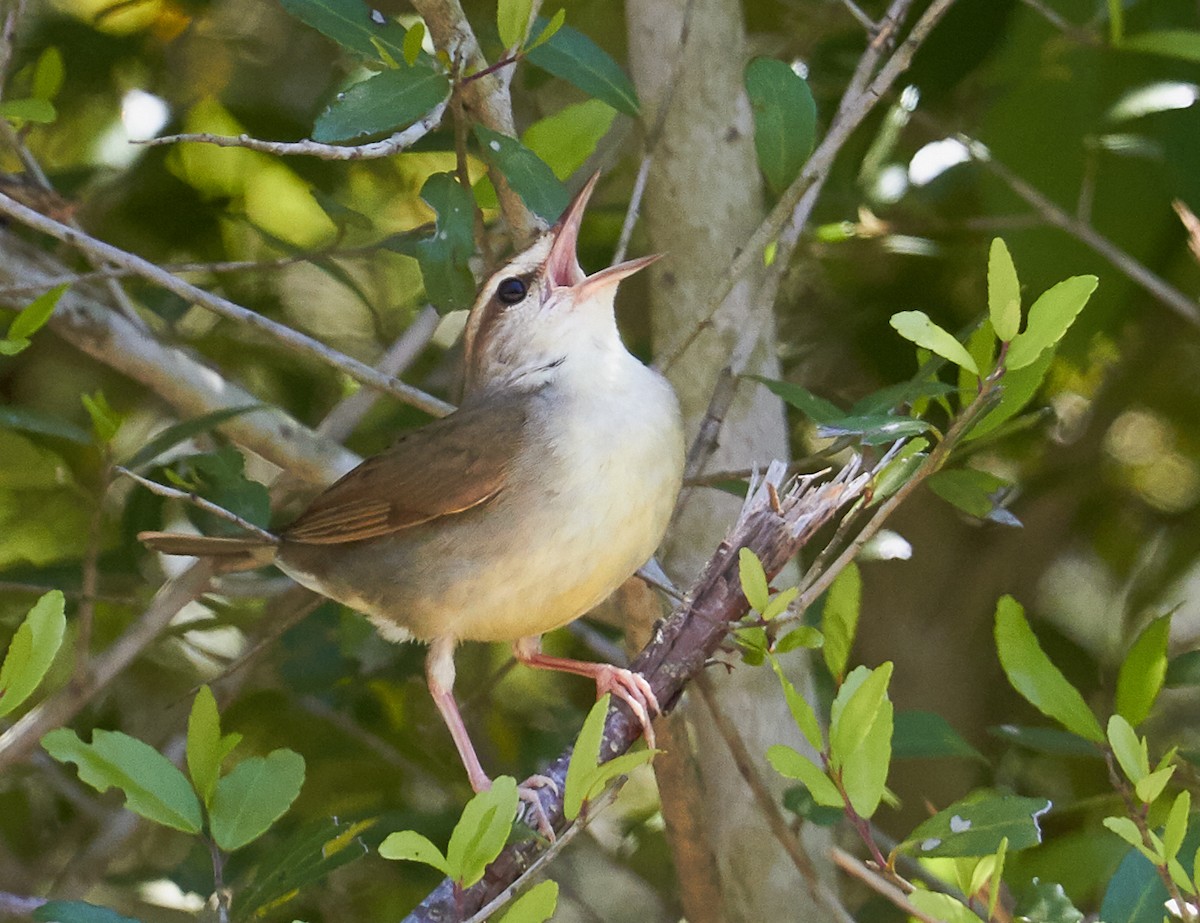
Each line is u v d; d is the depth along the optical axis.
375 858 12.55
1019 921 7.30
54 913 6.57
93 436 11.02
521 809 7.69
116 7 12.97
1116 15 9.52
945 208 13.16
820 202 12.57
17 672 6.52
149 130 13.01
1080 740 8.82
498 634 9.32
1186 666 9.07
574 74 9.03
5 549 13.73
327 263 12.05
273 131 13.12
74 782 13.16
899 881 6.73
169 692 13.61
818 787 6.75
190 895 11.57
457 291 8.19
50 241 13.15
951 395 10.72
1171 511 13.67
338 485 9.55
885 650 13.52
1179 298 10.90
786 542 7.71
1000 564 13.66
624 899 14.07
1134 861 7.16
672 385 10.02
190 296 8.84
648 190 10.41
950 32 11.62
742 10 11.36
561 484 8.78
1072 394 13.60
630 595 9.64
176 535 9.96
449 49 8.04
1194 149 10.81
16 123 11.34
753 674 9.88
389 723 12.96
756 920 9.95
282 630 10.82
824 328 13.62
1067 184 11.29
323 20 8.30
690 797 9.53
